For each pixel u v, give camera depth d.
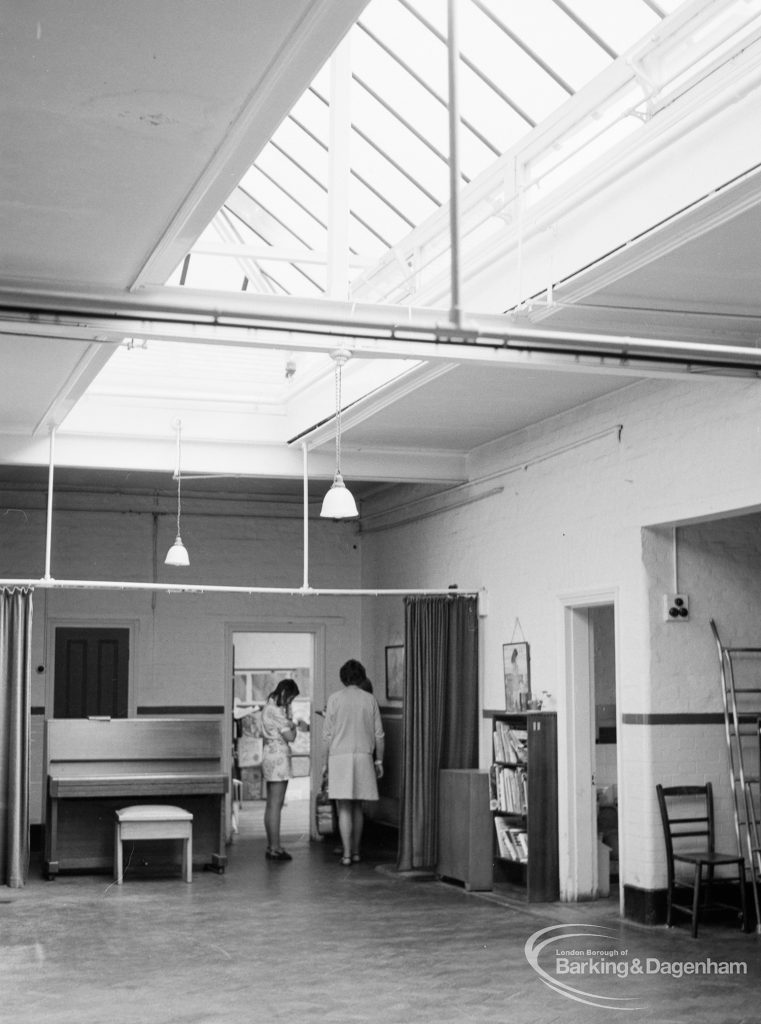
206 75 4.48
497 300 7.73
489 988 7.11
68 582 10.69
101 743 11.73
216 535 15.04
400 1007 6.67
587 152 6.95
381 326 6.62
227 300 6.67
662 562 9.50
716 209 5.95
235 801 15.26
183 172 5.27
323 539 15.45
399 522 14.09
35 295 6.47
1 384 9.01
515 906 9.91
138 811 11.09
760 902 9.05
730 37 5.75
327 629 15.33
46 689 14.22
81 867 11.62
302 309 6.67
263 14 4.10
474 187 7.88
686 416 9.02
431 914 9.53
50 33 4.18
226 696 14.87
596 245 6.77
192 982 7.25
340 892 10.59
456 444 11.97
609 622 11.58
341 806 12.44
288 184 9.64
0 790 11.00
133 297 6.54
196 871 11.80
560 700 10.46
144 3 4.02
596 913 9.62
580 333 6.87
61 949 8.18
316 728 15.09
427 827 11.66
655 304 7.21
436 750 11.76
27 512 14.39
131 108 4.72
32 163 5.19
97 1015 6.50
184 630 14.80
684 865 9.37
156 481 14.27
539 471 11.03
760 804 9.54
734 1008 6.64
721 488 8.63
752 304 7.25
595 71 6.66
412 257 8.82
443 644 11.92
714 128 5.87
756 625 9.70
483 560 12.05
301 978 7.35
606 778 11.36
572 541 10.42
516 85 7.18
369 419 10.66
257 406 11.63
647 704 9.30
